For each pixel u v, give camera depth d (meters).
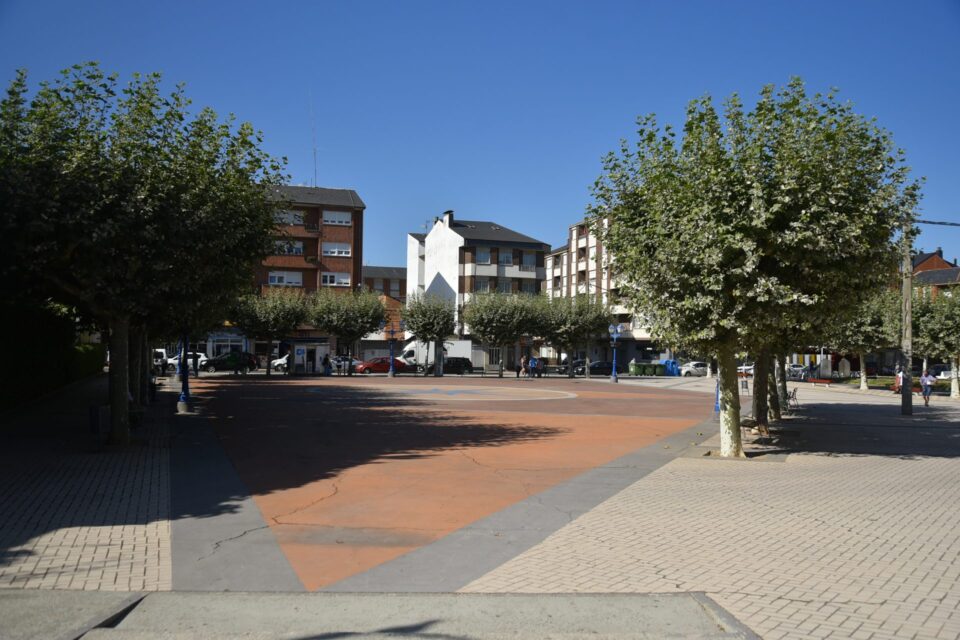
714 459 12.51
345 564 6.11
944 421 20.88
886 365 65.38
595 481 10.15
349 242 60.66
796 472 11.20
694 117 12.56
